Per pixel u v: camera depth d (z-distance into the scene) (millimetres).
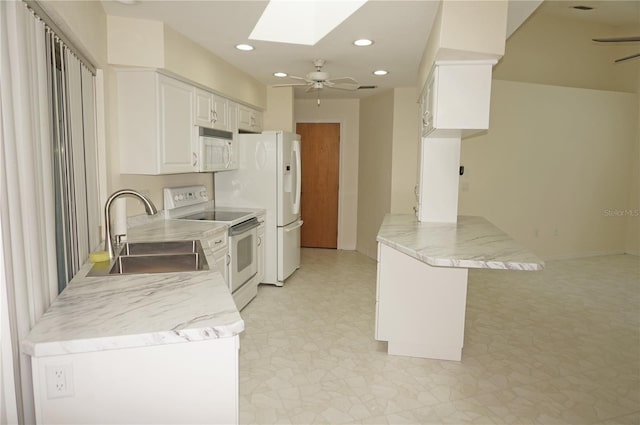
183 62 3150
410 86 5211
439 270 2875
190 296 1604
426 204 3416
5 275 1185
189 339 1306
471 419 2275
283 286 4652
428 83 3098
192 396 1361
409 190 5449
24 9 1409
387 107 5559
